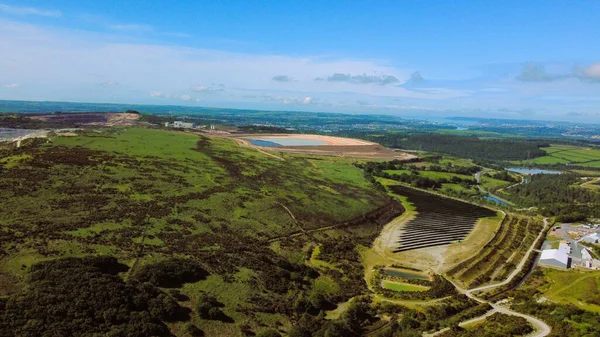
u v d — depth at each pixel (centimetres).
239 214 11294
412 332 6875
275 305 7488
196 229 9744
